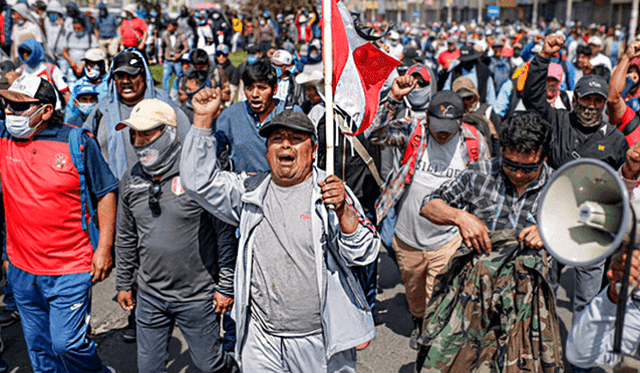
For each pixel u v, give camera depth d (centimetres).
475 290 283
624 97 522
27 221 330
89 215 339
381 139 413
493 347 288
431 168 405
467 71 741
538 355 278
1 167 333
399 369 423
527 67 434
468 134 408
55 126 332
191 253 322
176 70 1246
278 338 282
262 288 280
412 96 507
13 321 487
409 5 6456
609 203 200
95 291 554
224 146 406
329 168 258
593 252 198
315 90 506
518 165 268
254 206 281
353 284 280
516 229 278
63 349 340
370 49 304
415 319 445
